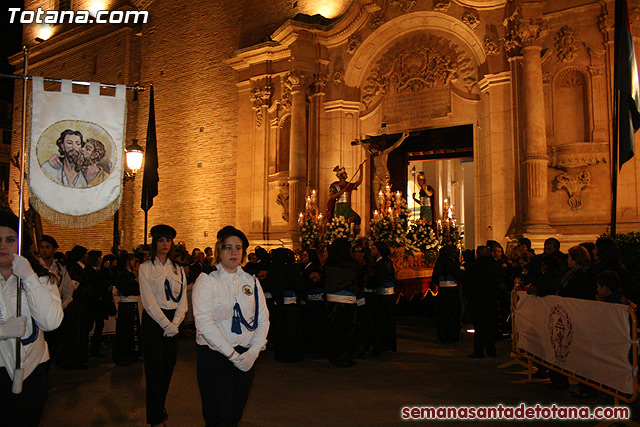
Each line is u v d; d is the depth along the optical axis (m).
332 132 18.48
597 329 6.16
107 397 7.29
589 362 6.34
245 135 20.98
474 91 16.53
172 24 25.14
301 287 10.16
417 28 17.58
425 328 13.70
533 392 7.38
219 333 4.21
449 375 8.44
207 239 22.80
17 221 3.90
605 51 14.28
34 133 4.86
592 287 6.87
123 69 26.56
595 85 14.37
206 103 23.42
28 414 3.88
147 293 5.67
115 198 5.06
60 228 29.12
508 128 15.33
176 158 24.27
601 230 13.91
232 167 22.25
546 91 14.94
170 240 6.03
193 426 6.00
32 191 4.83
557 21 14.89
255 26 21.98
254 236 20.03
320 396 7.19
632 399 5.57
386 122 18.16
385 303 10.17
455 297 11.54
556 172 14.66
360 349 10.12
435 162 25.14
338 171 16.62
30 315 3.90
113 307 10.66
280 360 9.73
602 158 14.12
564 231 14.40
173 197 24.23
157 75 25.52
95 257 10.13
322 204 18.31
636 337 5.52
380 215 14.82
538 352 7.71
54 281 4.14
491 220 15.63
